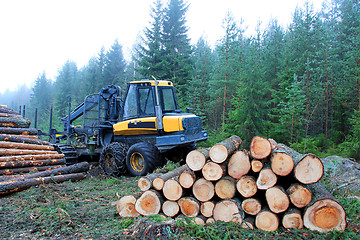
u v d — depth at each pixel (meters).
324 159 7.73
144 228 3.47
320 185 4.07
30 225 3.99
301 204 3.49
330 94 15.86
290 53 15.94
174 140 7.32
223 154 3.81
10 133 7.97
